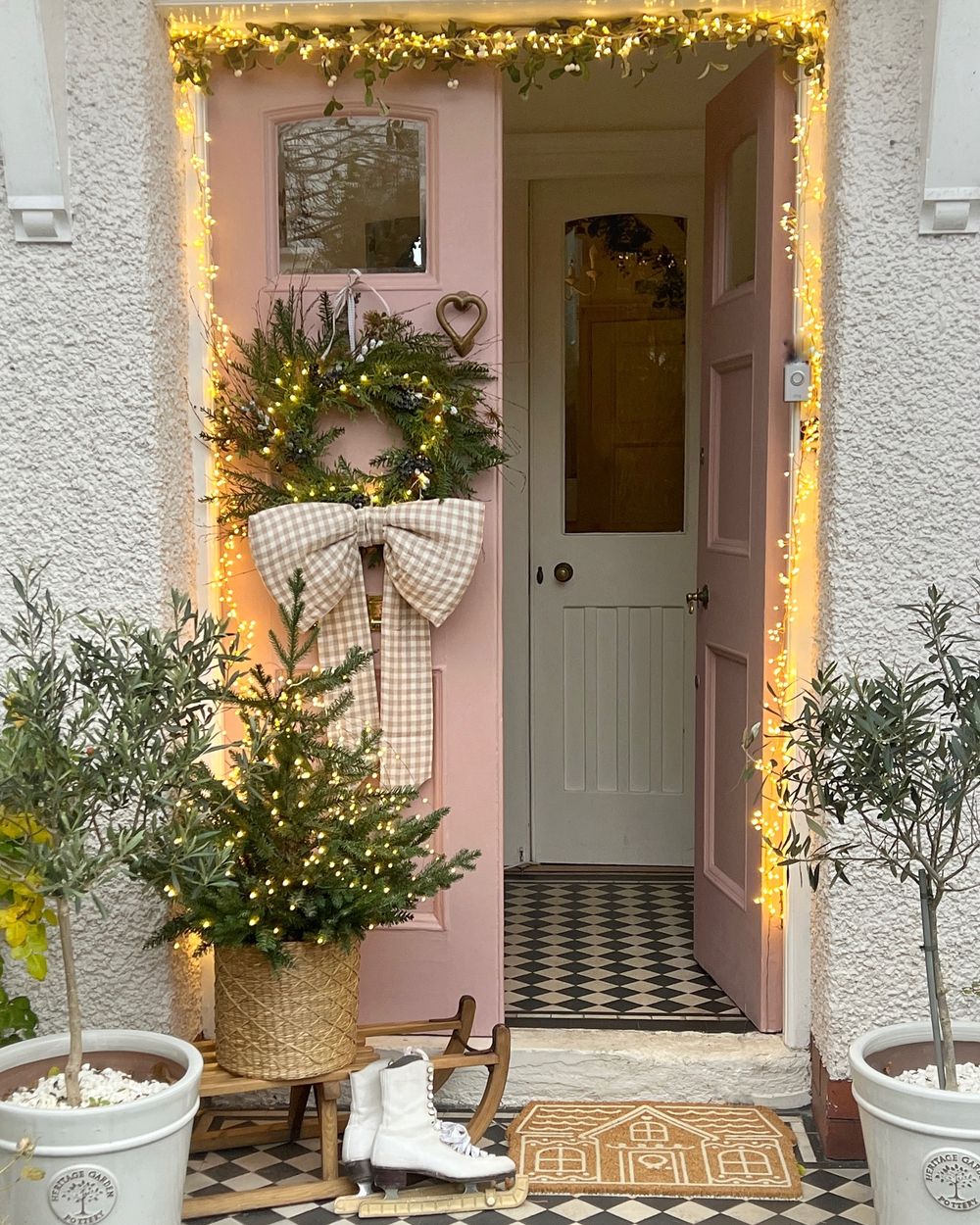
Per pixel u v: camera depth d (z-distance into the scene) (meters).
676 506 4.60
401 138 3.01
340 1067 2.62
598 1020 3.23
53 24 2.60
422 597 2.93
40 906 2.31
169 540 2.83
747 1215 2.56
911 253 2.69
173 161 2.89
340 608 3.00
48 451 2.76
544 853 4.69
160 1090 2.28
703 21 2.83
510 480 4.59
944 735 2.15
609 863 4.70
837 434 2.73
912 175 2.67
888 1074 2.37
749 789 3.20
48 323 2.74
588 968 3.67
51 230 2.71
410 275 3.02
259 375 2.93
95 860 2.05
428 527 2.89
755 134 3.22
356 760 2.62
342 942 2.55
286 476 3.01
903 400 2.71
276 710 2.58
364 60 2.88
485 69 2.95
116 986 2.78
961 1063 2.38
